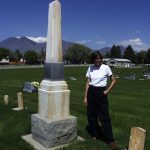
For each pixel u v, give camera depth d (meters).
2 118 4.65
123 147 3.29
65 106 3.45
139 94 10.23
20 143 3.38
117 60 63.66
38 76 22.64
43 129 3.31
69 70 34.28
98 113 3.34
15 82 15.63
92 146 3.23
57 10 3.42
